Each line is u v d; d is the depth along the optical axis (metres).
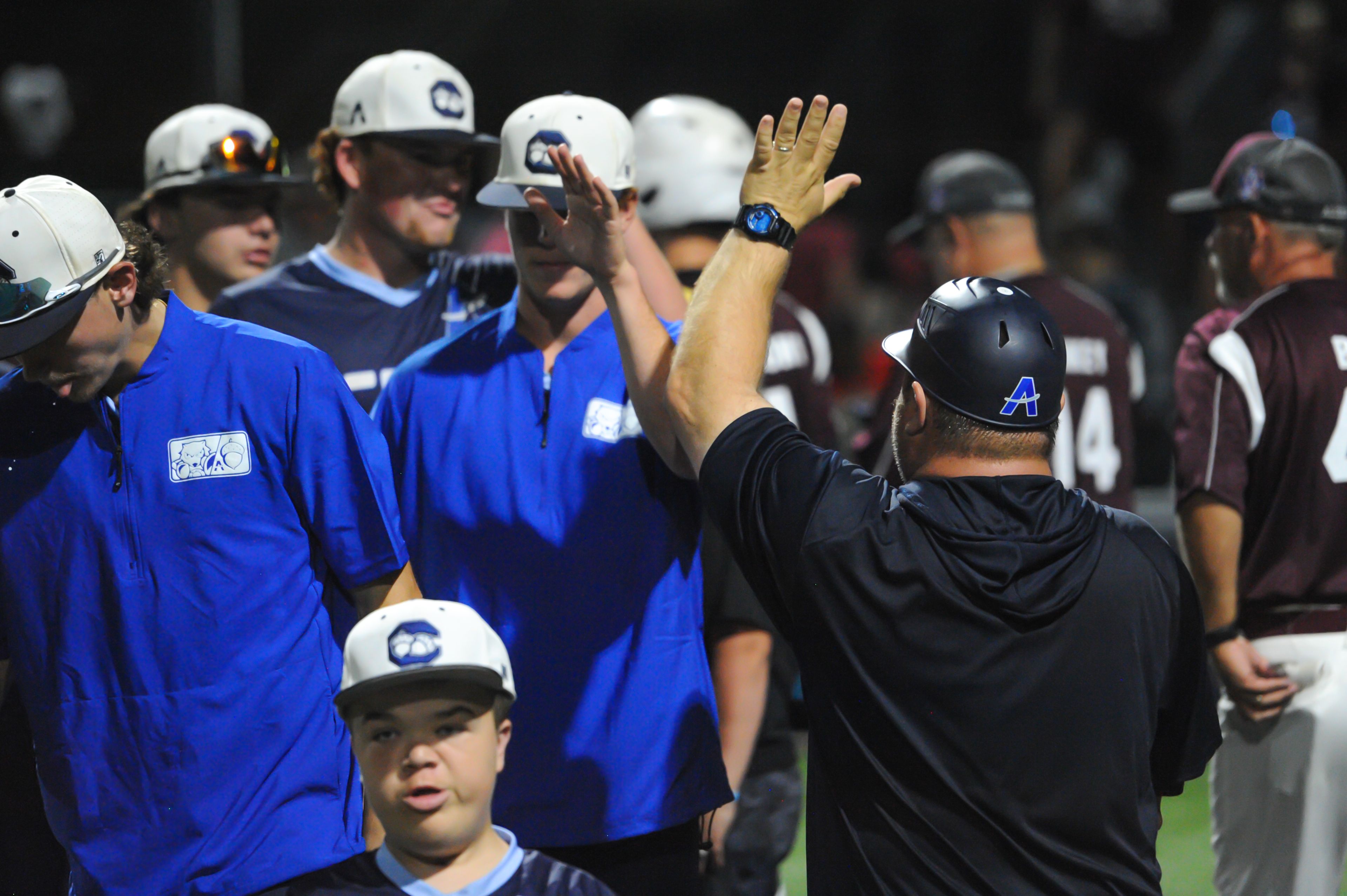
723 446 8.72
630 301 9.74
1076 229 36.53
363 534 9.57
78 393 8.94
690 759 10.41
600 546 10.31
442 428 10.62
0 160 32.69
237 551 9.27
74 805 9.33
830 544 8.22
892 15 47.91
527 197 9.53
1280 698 13.20
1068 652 8.07
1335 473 13.14
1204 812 23.11
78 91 41.78
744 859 13.53
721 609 12.09
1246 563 13.53
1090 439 16.73
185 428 9.28
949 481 8.36
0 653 9.88
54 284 8.48
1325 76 43.03
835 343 37.34
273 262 19.42
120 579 9.20
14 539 9.31
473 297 14.02
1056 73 46.16
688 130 14.86
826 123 9.27
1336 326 13.30
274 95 42.91
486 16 44.62
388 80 13.31
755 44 47.25
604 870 10.35
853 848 8.29
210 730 9.17
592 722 10.24
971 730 8.02
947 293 8.74
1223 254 14.52
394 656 8.11
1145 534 8.60
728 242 9.44
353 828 9.56
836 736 8.36
